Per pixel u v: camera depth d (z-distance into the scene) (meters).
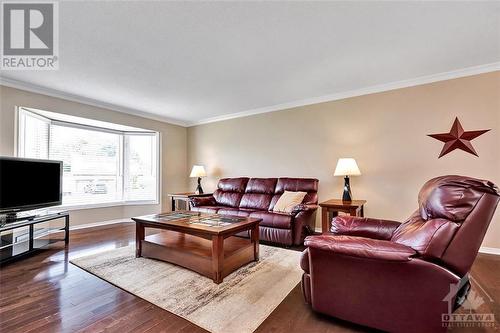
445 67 2.96
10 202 2.90
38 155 3.91
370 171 3.61
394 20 2.04
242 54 2.59
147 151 5.39
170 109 4.74
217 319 1.61
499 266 2.45
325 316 1.65
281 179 4.16
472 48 2.51
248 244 2.67
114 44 2.37
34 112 3.73
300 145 4.26
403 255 1.29
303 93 3.86
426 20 2.05
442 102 3.14
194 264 2.37
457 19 2.04
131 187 5.22
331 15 1.97
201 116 5.31
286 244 3.23
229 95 3.93
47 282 2.15
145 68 2.92
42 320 1.59
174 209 5.09
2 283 2.13
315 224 3.93
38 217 3.06
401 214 3.38
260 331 1.50
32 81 3.31
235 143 5.10
